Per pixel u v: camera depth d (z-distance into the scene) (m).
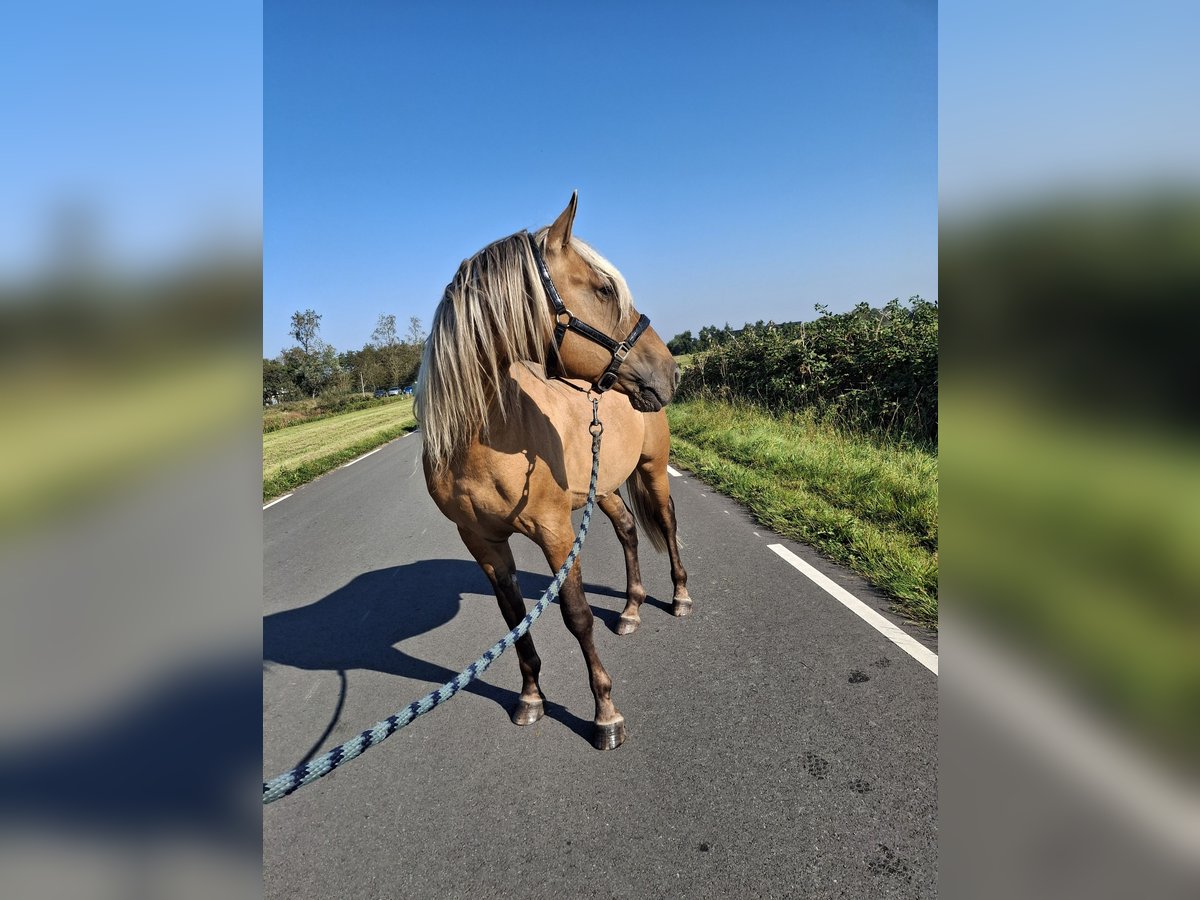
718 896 1.66
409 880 1.81
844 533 4.42
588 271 2.15
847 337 9.04
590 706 2.68
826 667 2.74
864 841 1.78
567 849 1.88
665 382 2.25
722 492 6.46
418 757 2.41
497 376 2.07
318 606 4.20
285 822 2.09
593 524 5.91
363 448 15.16
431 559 5.17
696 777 2.13
